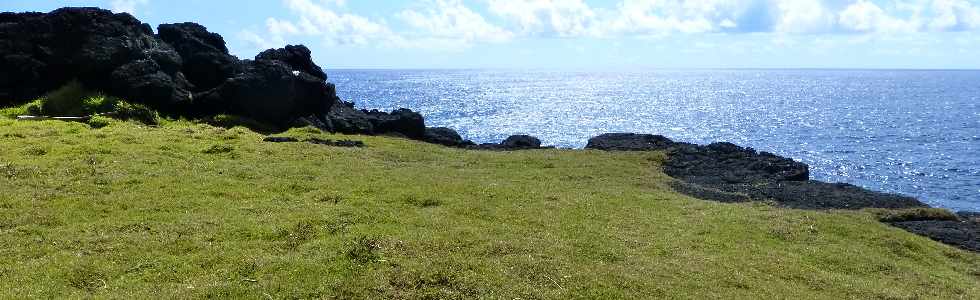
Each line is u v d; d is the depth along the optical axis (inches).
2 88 1298.0
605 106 4987.7
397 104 4904.0
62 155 852.6
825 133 3127.5
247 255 518.6
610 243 601.6
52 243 534.3
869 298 520.1
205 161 877.2
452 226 621.9
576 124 3499.0
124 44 1349.7
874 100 5959.6
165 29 1503.4
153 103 1304.1
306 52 1621.6
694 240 642.8
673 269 539.8
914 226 797.2
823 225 730.8
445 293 464.1
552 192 812.0
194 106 1341.0
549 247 569.6
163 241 544.1
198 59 1437.0
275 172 826.2
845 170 2066.9
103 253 514.9
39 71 1322.6
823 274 570.3
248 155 936.9
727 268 557.3
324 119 1403.8
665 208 768.9
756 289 511.2
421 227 612.7
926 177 1947.6
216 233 569.9
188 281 469.1
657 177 989.8
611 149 1298.0
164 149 945.5
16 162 800.9
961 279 602.5
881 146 2623.0
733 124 3612.2
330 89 1438.2
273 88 1330.0
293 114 1376.7
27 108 1232.2
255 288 458.0
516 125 3368.6
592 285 488.1
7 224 575.8
